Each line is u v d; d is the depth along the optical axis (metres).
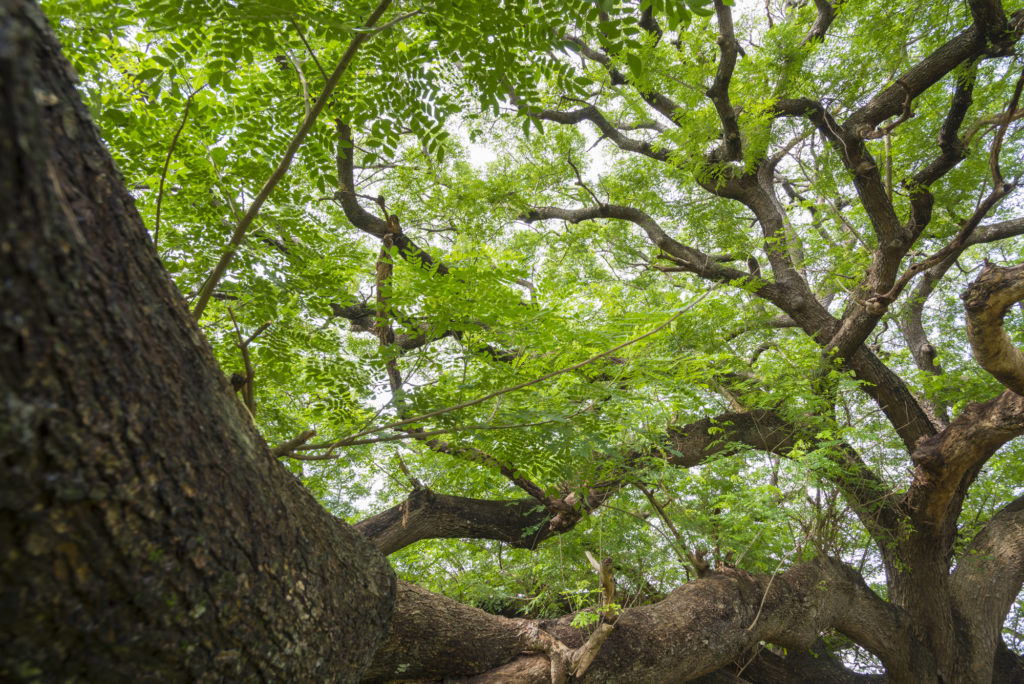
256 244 2.60
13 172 0.91
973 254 11.40
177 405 1.33
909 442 7.13
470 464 3.94
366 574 2.03
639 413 4.68
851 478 6.13
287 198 2.67
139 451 1.21
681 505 6.23
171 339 1.37
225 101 2.54
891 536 6.60
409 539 5.58
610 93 9.68
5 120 0.88
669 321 2.56
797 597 5.82
